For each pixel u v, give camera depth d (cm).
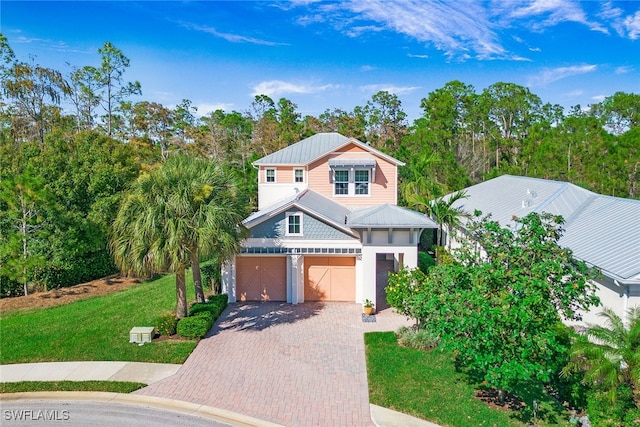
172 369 1588
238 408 1345
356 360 1669
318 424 1262
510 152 6103
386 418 1287
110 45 5644
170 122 6538
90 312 2148
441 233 3541
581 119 4281
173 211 1750
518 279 1180
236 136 6981
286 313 2181
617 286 1489
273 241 2272
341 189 2852
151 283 2714
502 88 7025
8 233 2364
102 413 1316
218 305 2139
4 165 2852
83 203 2791
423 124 6050
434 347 1741
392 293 1886
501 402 1344
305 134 6538
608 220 1906
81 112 5703
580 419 1254
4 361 1641
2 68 4697
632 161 3650
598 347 1190
